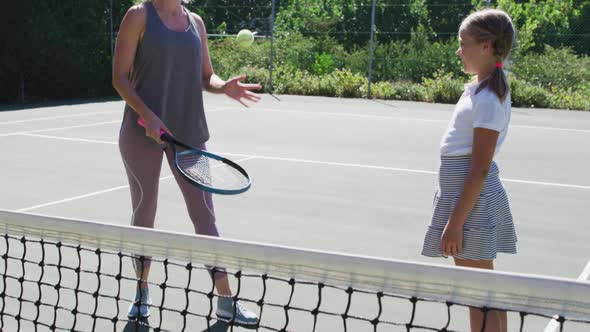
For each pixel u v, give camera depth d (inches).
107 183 260.5
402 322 128.2
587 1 780.0
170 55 122.6
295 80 697.0
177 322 125.8
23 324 123.1
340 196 245.4
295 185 263.1
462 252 97.0
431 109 568.4
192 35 125.7
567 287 66.1
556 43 774.5
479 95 94.6
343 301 138.7
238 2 988.6
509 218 100.3
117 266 157.8
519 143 385.7
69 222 92.0
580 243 189.9
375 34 900.0
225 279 124.9
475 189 92.8
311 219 211.9
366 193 251.3
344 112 533.3
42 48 641.0
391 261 73.7
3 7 613.3
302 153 339.0
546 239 193.5
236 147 355.6
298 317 129.7
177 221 205.9
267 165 305.0
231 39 808.3
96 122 460.4
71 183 259.9
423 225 206.8
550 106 603.2
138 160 125.7
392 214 220.1
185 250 84.7
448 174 98.9
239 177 132.6
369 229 201.3
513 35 95.7
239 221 207.9
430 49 754.8
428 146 367.6
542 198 248.7
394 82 717.9
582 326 126.3
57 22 669.9
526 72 684.1
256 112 523.2
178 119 126.8
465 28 97.0
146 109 118.6
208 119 473.4
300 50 795.4
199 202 126.3
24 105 599.8
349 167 303.6
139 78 125.0
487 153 92.6
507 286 68.6
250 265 81.3
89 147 348.8
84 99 672.4
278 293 142.6
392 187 262.8
